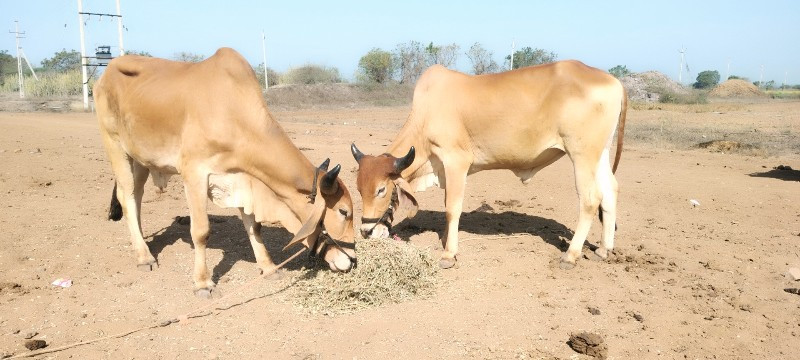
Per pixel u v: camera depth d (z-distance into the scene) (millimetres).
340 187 5375
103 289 5730
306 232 5137
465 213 8719
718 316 5215
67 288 5719
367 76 44812
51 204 8469
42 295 5535
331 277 5625
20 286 5680
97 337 4797
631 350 4645
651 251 6879
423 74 6832
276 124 5516
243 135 5355
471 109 6496
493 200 9445
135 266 6332
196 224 5477
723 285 5891
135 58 6070
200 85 5395
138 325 5008
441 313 5258
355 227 7621
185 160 5418
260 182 5551
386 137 16688
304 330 4941
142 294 5637
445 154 6625
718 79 81188
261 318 5156
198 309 5312
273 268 5891
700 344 4734
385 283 5551
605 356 4520
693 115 28672
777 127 21391
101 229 7445
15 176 9961
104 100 6141
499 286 5887
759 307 5387
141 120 5684
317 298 5426
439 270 6285
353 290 5434
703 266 6422
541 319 5152
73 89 34250
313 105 35844
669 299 5578
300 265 6375
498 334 4875
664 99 43188
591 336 4547
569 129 6172
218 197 5621
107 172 10727
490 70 44344
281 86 38438
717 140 15883
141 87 5730
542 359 4484
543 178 10844
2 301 5371
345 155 12805
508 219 8375
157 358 4500
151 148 5750
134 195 6336
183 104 5418
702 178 10742
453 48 45375
